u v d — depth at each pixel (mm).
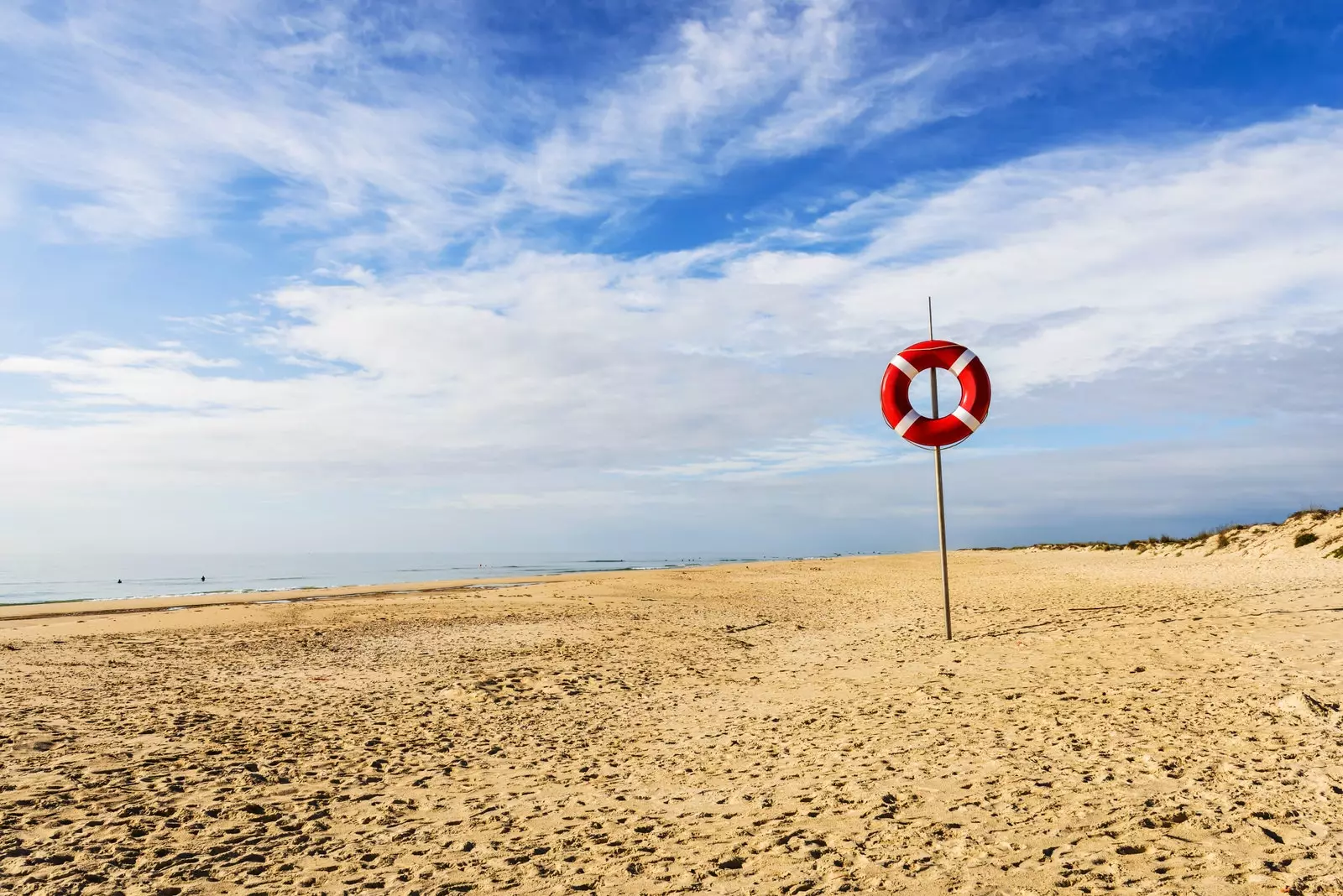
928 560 34188
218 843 4090
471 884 3422
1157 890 2676
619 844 3840
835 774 4734
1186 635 8641
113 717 7207
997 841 3318
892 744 5297
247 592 26156
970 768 4527
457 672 9641
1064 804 3711
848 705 6840
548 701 7988
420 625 14453
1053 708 5859
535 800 4766
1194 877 2760
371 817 4523
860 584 22219
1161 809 3500
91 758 5801
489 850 3879
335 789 5129
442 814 4566
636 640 12086
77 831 4285
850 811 3977
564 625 14062
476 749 6148
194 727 6867
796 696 7512
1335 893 2543
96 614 17797
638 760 5633
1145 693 6043
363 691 8547
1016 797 3895
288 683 9031
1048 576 20438
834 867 3232
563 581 26797
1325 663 6578
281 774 5477
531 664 10078
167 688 8727
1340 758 4023
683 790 4758
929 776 4453
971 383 10086
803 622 14141
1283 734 4559
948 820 3666
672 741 6168
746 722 6574
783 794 4434
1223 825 3242
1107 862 2967
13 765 5582
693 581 24859
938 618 12727
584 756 5867
